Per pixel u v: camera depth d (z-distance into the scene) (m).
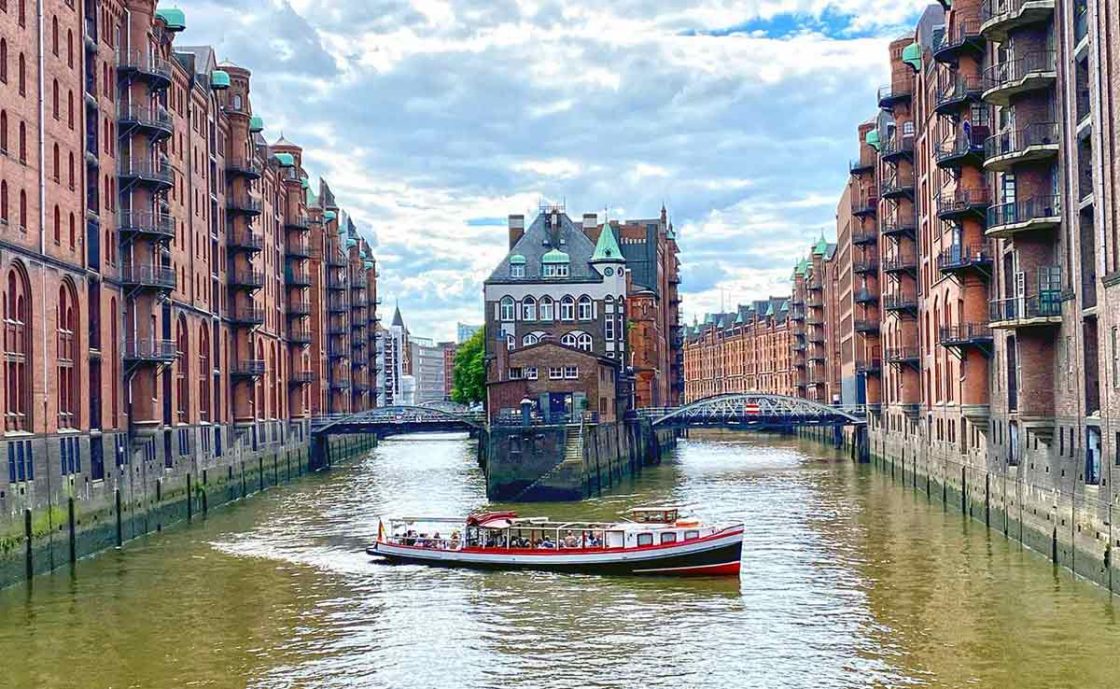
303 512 69.25
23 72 46.72
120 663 33.62
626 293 120.50
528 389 83.31
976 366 56.97
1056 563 45.09
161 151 65.88
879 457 97.62
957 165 57.50
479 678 32.19
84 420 52.19
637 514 50.91
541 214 119.19
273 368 96.50
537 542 49.84
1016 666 31.95
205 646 35.56
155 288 61.00
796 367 187.62
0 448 42.72
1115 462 38.00
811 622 37.69
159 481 63.12
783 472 94.88
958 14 56.72
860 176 98.38
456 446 154.00
